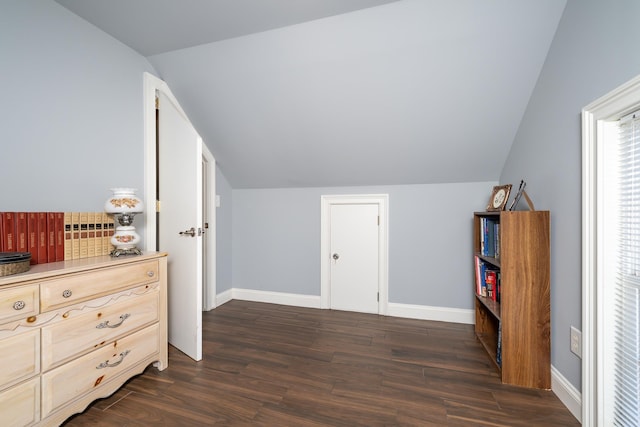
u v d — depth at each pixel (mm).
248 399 1528
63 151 1702
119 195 1727
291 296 3174
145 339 1708
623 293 1229
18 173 1502
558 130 1592
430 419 1383
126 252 1721
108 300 1507
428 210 2727
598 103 1249
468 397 1550
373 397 1547
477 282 2326
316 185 3059
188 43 2051
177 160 2066
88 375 1407
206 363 1897
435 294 2715
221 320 2684
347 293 2982
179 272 2066
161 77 2381
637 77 1042
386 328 2496
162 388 1624
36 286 1207
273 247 3248
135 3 1643
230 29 1877
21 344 1167
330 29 1799
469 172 2539
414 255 2770
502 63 1791
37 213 1428
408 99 2080
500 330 1743
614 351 1262
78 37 1777
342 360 1937
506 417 1397
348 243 2975
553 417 1403
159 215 2277
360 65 1938
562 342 1540
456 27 1675
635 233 1183
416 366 1860
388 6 1640
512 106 2000
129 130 2113
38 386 1226
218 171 3133
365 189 2908
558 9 1537
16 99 1492
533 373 1645
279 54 1999
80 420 1369
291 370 1812
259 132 2615
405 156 2514
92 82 1864
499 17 1604
